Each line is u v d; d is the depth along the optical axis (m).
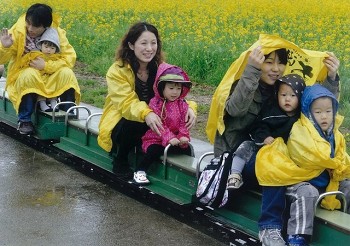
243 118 4.60
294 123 4.26
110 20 17.05
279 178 4.14
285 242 4.16
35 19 6.83
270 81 4.57
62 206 5.33
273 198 4.19
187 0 20.19
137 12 18.19
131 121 5.45
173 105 5.32
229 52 12.05
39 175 6.15
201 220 4.92
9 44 6.75
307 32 15.18
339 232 3.96
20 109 6.95
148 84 5.57
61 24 16.38
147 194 5.45
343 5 19.89
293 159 4.17
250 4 19.53
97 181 6.04
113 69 5.50
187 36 13.52
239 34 14.12
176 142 5.25
